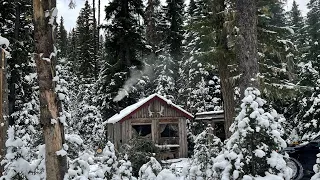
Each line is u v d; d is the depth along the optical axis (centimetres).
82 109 2631
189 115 1983
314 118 1908
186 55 2555
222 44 1256
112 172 745
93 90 2947
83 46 4122
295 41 3259
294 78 1309
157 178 690
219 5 1259
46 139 635
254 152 618
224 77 1258
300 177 956
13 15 1873
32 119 1694
